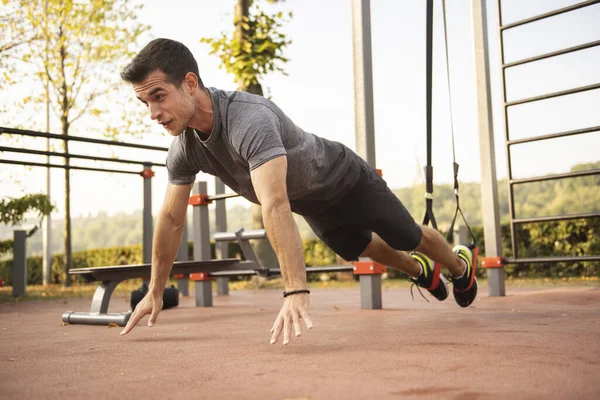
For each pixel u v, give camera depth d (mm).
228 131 1639
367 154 3072
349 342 1646
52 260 14539
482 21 4145
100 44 10734
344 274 10492
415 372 1136
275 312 3193
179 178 1915
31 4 10328
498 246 4102
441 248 2502
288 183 1846
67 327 2561
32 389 1099
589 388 976
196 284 3961
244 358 1405
